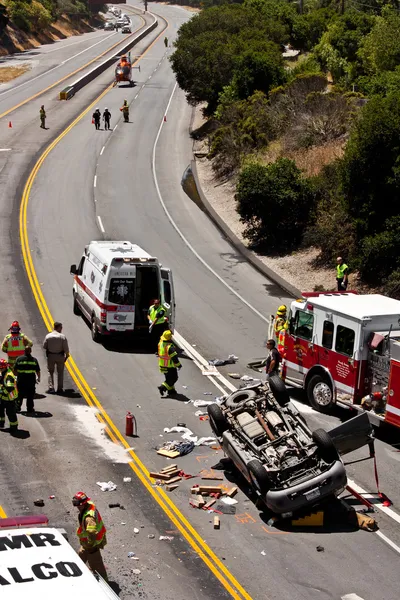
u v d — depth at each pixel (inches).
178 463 655.8
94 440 694.5
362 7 3078.2
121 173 1910.7
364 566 513.3
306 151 1647.4
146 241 1443.2
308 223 1389.0
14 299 1106.1
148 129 2425.0
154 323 916.0
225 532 550.0
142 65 3895.2
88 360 910.4
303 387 794.8
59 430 712.4
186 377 867.4
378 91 1787.6
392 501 605.3
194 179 1887.3
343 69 2297.0
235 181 1764.3
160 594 469.7
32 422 728.3
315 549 532.7
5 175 1829.5
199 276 1274.6
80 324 1031.0
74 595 325.4
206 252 1406.3
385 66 2034.9
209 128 2326.5
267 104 1973.4
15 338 777.6
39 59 4037.9
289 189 1385.3
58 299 1123.3
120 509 573.3
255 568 505.7
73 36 5374.0
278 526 562.6
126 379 858.1
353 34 2428.6
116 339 990.4
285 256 1366.9
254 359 935.0
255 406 650.8
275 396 668.1
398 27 2071.9
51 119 2536.9
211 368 896.9
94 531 446.6
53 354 801.6
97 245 1014.4
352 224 1232.8
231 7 3080.7
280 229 1406.3
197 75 2437.3
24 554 354.0
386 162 1165.1
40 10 4872.0
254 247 1424.7
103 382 845.8
